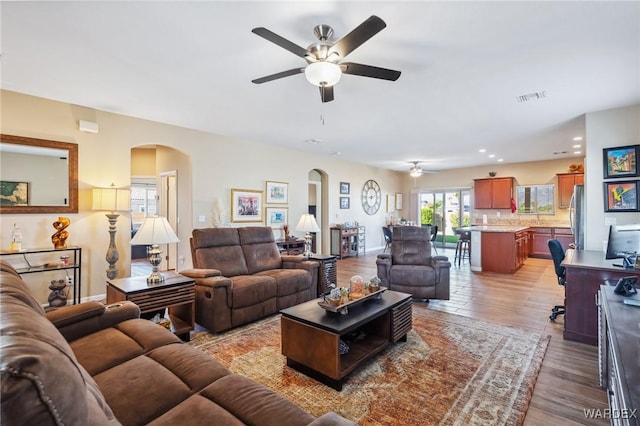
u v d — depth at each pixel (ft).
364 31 6.15
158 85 10.87
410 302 9.85
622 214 12.59
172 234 9.67
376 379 7.55
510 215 28.76
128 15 6.92
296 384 7.34
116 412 4.01
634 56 8.63
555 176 26.66
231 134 18.06
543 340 9.74
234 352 8.93
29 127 11.94
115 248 13.48
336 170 26.78
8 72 9.87
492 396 6.86
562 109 13.15
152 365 5.11
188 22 7.20
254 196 19.97
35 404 1.94
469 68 9.46
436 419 6.13
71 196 12.95
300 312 8.14
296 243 20.49
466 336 10.08
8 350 2.08
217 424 3.75
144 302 8.75
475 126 15.99
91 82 10.64
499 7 6.55
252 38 7.89
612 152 12.78
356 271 20.80
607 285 7.75
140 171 25.20
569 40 7.84
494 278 18.52
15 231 11.50
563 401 6.70
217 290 10.00
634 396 3.07
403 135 18.03
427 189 34.24
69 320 6.05
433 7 6.57
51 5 6.55
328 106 12.98
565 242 24.95
